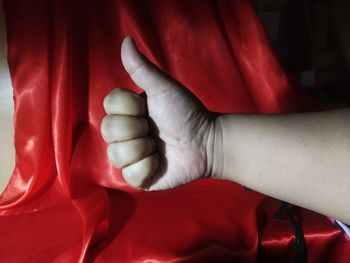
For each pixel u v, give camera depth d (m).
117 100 0.40
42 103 0.68
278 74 0.80
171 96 0.41
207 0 0.79
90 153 0.73
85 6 0.73
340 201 0.42
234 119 0.44
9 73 0.71
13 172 0.71
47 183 0.72
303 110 0.80
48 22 0.68
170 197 0.70
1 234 0.62
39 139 0.69
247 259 0.56
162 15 0.78
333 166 0.41
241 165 0.43
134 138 0.40
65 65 0.67
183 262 0.54
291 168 0.42
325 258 0.59
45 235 0.61
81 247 0.56
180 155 0.43
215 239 0.58
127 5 0.74
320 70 1.00
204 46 0.79
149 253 0.55
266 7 1.00
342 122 0.43
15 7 0.67
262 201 0.68
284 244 0.58
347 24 0.96
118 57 0.75
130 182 0.42
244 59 0.82
